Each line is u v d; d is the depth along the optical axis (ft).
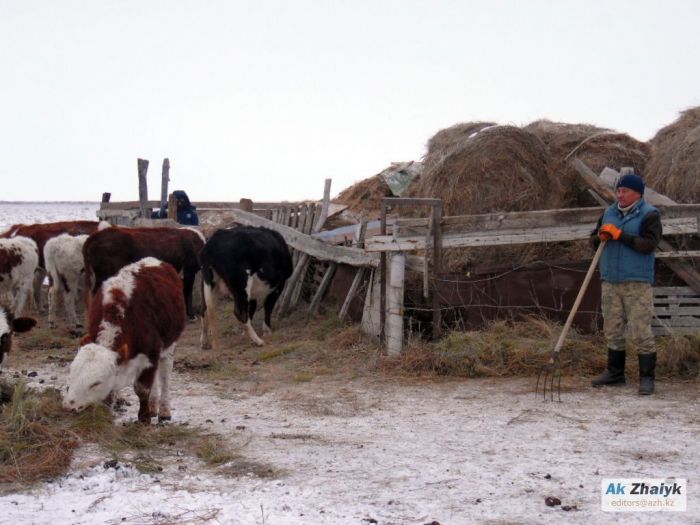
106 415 20.85
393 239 30.94
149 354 21.02
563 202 35.55
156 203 62.80
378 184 56.39
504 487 16.37
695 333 29.27
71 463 18.29
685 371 27.76
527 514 14.82
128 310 20.63
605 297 25.96
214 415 23.91
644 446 19.25
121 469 17.76
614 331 25.91
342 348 33.91
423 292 33.42
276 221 52.13
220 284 37.35
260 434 21.31
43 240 48.01
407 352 30.40
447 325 33.24
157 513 14.96
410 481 16.87
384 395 26.18
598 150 36.52
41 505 15.55
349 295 38.63
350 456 18.90
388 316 31.19
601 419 22.09
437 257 31.50
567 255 33.47
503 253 33.42
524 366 28.55
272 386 28.37
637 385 26.45
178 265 44.68
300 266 45.16
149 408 21.74
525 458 18.44
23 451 18.62
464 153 33.99
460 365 28.84
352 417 23.31
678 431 20.61
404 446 19.77
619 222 25.39
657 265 30.71
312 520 14.53
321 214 46.32
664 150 33.53
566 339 29.81
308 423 22.62
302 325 40.96
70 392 19.31
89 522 14.56
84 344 20.04
